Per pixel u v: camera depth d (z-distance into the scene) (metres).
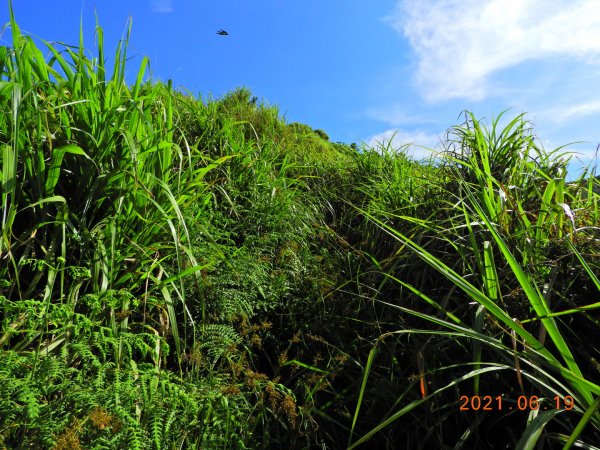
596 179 3.12
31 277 2.07
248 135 5.57
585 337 2.14
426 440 2.15
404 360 2.50
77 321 1.79
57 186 2.27
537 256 2.41
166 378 1.79
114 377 1.73
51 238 2.14
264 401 2.26
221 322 2.52
